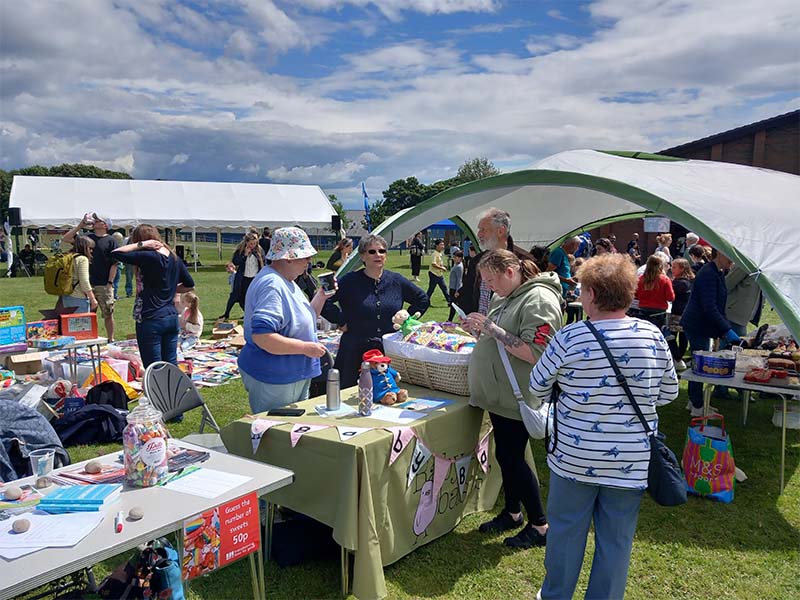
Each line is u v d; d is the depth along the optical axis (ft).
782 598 10.32
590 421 7.89
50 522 6.82
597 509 8.26
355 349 14.08
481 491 12.90
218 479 8.14
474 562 11.00
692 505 13.80
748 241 14.98
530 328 10.18
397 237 21.71
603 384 7.76
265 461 10.44
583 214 30.30
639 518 13.16
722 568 11.22
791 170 77.41
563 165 19.27
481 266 10.87
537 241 33.04
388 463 9.89
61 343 18.70
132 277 52.47
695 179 20.39
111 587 7.72
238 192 82.38
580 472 8.00
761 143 78.23
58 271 23.41
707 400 14.99
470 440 12.02
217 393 22.13
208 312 43.32
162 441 8.04
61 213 70.03
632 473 7.88
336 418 10.82
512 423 11.07
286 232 11.27
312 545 10.96
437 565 10.87
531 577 10.60
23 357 20.35
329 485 9.66
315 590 10.18
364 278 14.23
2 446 9.84
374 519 9.60
